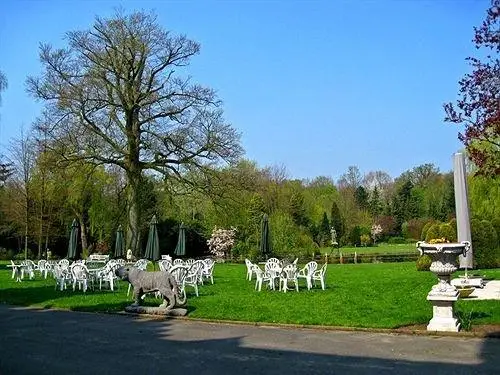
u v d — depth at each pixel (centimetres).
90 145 2805
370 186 9038
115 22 2788
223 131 2892
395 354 818
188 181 2912
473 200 3008
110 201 4091
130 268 1345
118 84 2834
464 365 737
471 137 1095
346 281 2014
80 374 707
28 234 4197
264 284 1930
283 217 4016
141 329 1090
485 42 1089
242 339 964
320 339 955
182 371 721
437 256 1005
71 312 1363
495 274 2098
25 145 3916
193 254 4547
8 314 1332
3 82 1805
